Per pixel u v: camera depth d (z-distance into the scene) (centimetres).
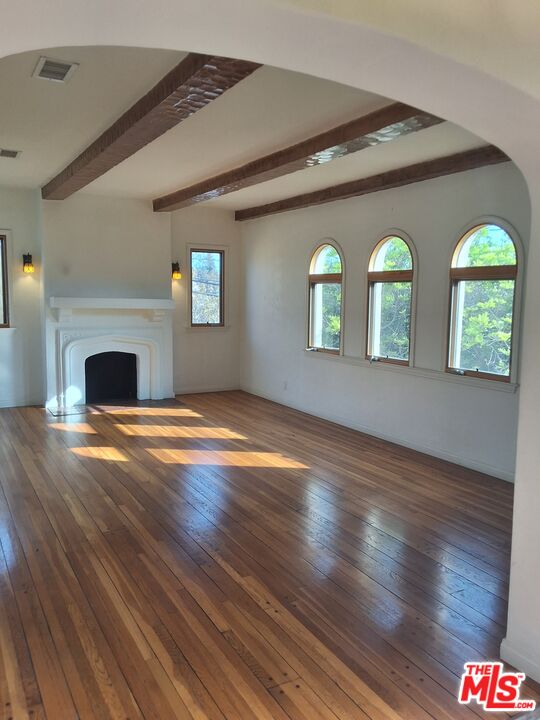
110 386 827
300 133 439
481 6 181
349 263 662
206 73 297
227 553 347
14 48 182
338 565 335
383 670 243
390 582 317
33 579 312
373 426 640
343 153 448
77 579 313
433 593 306
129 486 462
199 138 455
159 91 342
